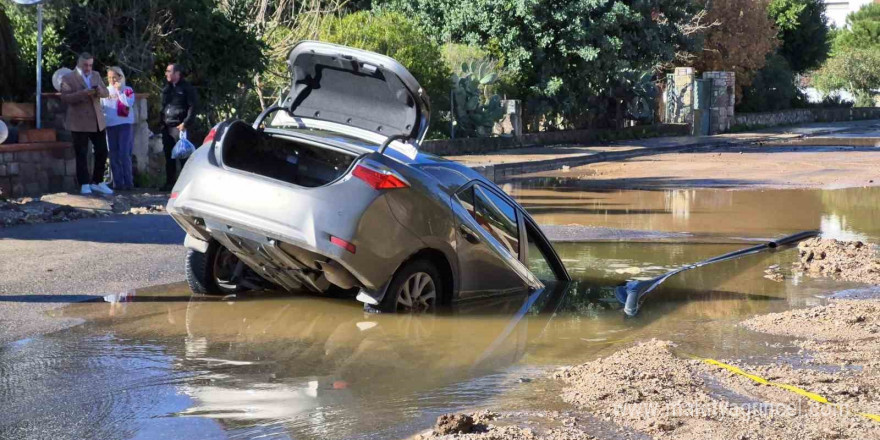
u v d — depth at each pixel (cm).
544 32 3069
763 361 623
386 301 731
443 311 760
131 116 1501
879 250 1094
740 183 1994
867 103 6550
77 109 1362
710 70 4488
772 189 1870
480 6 3038
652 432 475
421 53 2627
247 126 771
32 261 916
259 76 2234
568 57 3188
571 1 3081
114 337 657
